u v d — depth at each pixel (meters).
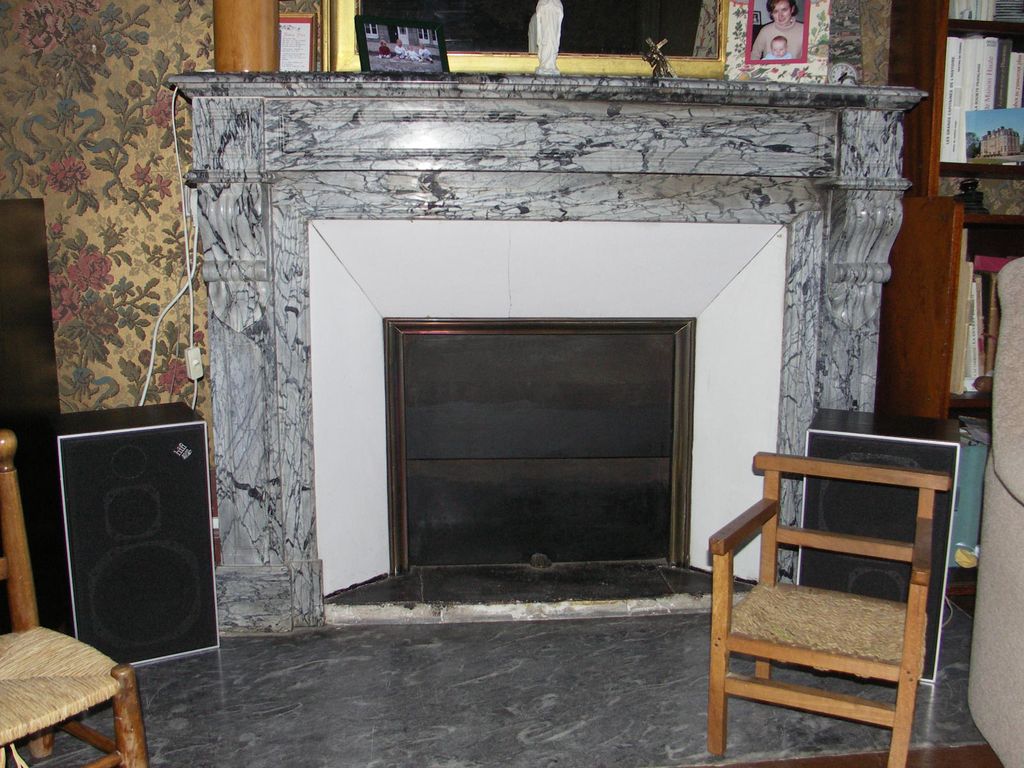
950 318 2.02
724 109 1.89
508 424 2.27
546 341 2.24
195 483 1.85
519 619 2.13
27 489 1.87
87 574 1.77
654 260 2.07
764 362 2.13
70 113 2.11
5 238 1.82
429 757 1.57
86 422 1.83
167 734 1.64
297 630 2.06
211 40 2.10
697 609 2.18
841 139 1.93
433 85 1.77
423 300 2.14
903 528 1.75
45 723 1.19
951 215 1.99
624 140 1.89
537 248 2.01
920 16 2.10
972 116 2.14
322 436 2.06
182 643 1.91
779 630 1.53
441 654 1.95
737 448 2.21
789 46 2.09
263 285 1.91
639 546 2.37
